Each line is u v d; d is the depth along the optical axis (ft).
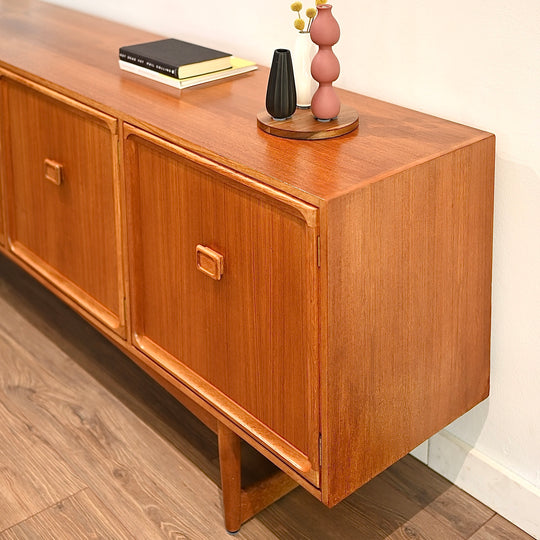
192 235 5.10
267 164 4.54
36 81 6.04
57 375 7.20
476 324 5.32
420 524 5.74
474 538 5.63
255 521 5.80
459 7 5.03
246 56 6.63
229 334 5.08
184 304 5.38
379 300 4.60
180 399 5.96
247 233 4.69
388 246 4.53
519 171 5.03
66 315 7.99
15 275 8.62
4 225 7.04
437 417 5.30
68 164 6.03
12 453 6.35
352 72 5.79
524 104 4.89
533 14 4.70
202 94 5.72
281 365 4.77
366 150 4.74
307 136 4.89
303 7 5.96
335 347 4.46
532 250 5.13
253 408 5.09
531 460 5.57
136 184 5.45
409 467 6.24
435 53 5.25
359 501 5.93
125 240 5.65
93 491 6.02
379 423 4.90
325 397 4.52
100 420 6.70
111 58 6.53
